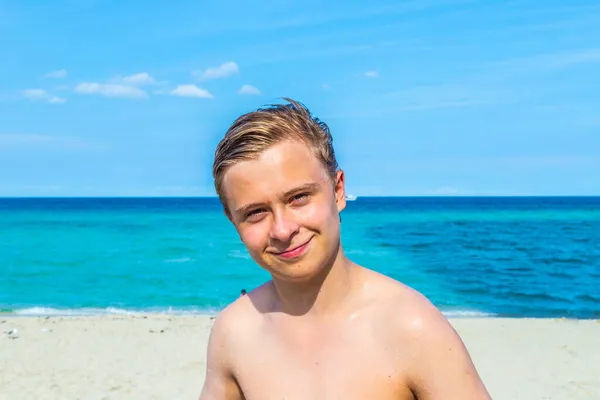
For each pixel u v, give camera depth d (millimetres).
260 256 1710
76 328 11922
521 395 8039
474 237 36969
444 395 1604
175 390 8250
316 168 1676
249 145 1649
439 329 1646
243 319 1927
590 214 69875
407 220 56125
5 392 8195
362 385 1665
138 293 18656
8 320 12734
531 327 12055
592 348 10320
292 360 1779
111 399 7930
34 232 41219
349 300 1774
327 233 1686
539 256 27047
